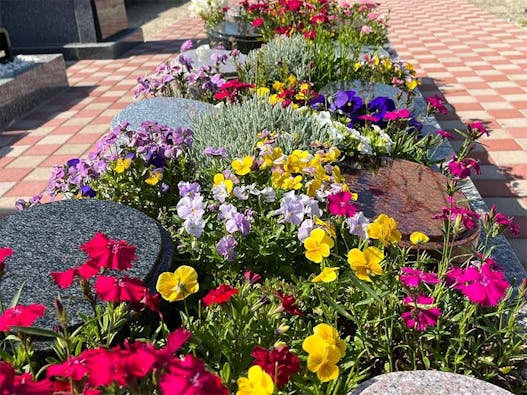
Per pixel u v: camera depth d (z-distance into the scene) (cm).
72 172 303
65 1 895
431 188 306
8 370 122
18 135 558
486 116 575
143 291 165
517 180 432
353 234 240
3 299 207
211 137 344
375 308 204
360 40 671
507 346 191
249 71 528
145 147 300
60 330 193
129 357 118
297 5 666
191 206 238
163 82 482
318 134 337
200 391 112
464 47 886
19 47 923
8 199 423
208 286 241
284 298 182
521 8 1253
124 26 1022
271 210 264
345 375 191
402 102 459
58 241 242
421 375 168
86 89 723
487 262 202
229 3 1438
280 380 148
